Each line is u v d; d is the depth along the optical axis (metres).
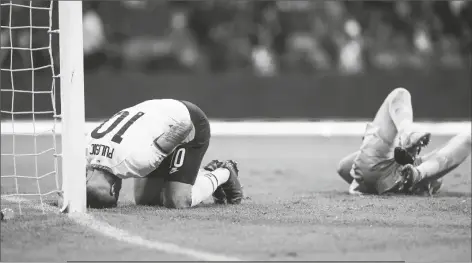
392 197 23.81
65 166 19.42
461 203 22.50
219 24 65.50
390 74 64.75
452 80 64.38
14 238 16.64
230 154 43.72
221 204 22.14
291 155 43.28
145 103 21.17
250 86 65.00
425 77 64.44
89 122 62.25
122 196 24.69
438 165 23.92
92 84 63.25
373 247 15.94
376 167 24.11
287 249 15.62
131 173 20.00
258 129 61.88
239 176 32.50
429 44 65.81
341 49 65.75
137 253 15.27
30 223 18.20
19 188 26.42
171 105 20.69
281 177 32.25
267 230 17.56
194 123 20.52
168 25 65.25
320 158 41.50
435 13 65.69
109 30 64.19
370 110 65.19
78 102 19.12
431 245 16.17
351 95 65.12
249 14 65.81
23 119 62.66
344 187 28.45
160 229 17.55
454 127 60.47
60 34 18.84
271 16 65.81
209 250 15.50
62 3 18.77
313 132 59.41
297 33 65.50
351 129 61.12
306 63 65.62
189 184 20.69
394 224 18.59
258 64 65.75
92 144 20.50
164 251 15.41
